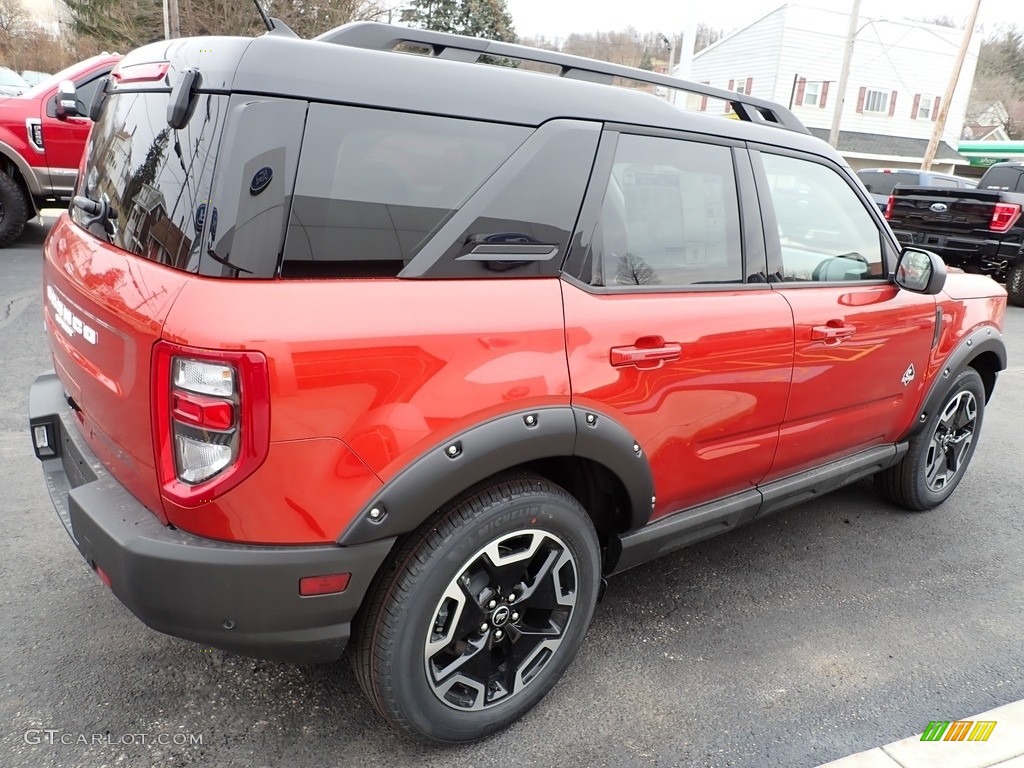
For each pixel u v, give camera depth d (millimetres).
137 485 1841
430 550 1881
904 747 2199
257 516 1671
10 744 2053
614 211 2195
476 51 2162
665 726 2277
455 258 1867
